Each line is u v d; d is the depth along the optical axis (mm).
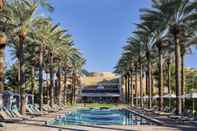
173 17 46281
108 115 59938
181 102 50156
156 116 46781
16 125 29953
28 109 50875
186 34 49125
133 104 107312
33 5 43719
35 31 47844
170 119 40312
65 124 34438
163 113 53281
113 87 153625
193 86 108188
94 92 153250
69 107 84250
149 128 29500
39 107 57125
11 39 48625
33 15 44719
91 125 33062
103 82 156250
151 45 70250
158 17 48719
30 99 72125
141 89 87375
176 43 46781
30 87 81062
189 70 114438
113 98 150875
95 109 77875
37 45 57750
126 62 107250
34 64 72500
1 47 30422
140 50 78750
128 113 64438
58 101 82125
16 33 44781
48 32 57500
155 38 60812
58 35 61250
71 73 112000
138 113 55594
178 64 46750
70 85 119812
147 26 52875
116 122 40969
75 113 61250
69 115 53844
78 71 121438
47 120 36438
